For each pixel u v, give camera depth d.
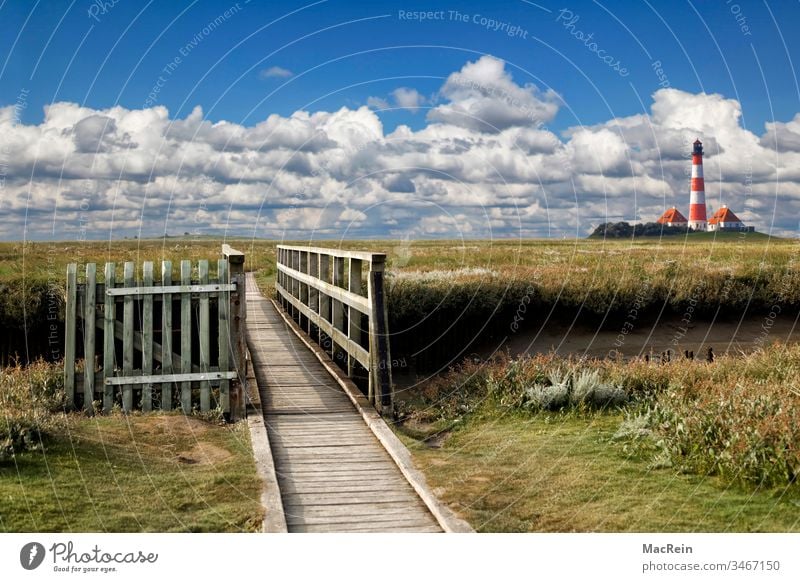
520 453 7.43
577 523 5.55
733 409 7.24
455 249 29.06
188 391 9.09
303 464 7.34
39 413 7.61
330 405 9.60
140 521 5.56
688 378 10.00
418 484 6.56
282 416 9.11
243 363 9.12
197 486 6.36
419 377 13.07
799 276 16.80
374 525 5.76
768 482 5.98
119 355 10.88
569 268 17.45
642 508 5.72
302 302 15.09
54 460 6.61
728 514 5.51
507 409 9.37
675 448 6.84
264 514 5.82
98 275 14.83
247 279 26.66
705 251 23.33
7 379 9.28
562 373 10.45
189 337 9.12
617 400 9.35
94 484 6.18
